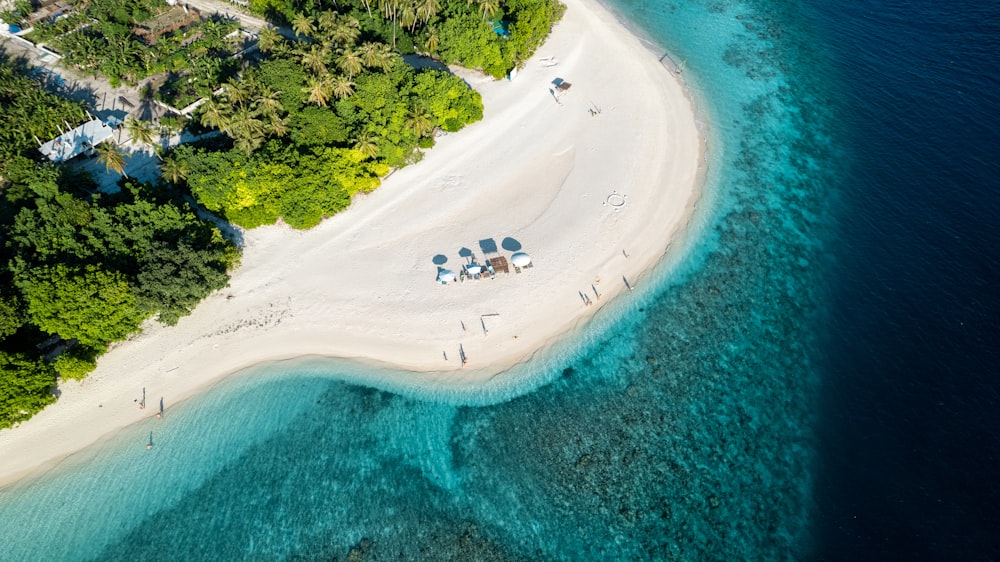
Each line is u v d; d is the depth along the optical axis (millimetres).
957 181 78750
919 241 71875
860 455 53375
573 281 66562
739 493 51406
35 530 48125
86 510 49375
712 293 66938
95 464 51875
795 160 83750
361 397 57344
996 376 58156
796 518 49812
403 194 74188
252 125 67250
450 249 68688
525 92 91062
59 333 53312
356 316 62625
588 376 59250
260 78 73062
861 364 60344
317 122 70938
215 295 62938
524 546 48281
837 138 87250
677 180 79250
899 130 87625
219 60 85000
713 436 55125
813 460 53344
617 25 109938
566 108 88875
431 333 61500
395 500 50719
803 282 68250
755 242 72562
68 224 57500
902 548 47250
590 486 51750
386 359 59906
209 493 50875
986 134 85188
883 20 112000
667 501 50938
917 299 65625
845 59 102625
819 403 57438
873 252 71250
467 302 64000
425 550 47812
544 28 98562
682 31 110188
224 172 65312
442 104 79375
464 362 59562
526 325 62562
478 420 56000
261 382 58062
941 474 51500
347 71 76750
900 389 57938
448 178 76688
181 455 52906
